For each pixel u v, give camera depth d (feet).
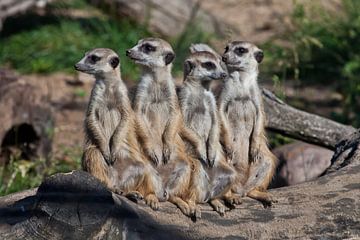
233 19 90.12
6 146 58.18
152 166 37.24
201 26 84.94
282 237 34.83
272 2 93.81
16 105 57.88
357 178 38.27
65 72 77.71
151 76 38.75
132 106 38.93
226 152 38.86
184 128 38.37
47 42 81.76
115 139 37.14
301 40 76.95
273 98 51.39
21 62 78.74
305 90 73.77
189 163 37.17
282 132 51.11
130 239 32.99
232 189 38.88
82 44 81.15
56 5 88.43
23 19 85.66
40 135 58.70
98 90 38.40
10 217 33.63
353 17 81.61
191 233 34.42
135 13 85.51
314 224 35.27
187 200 36.86
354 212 35.73
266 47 80.02
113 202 32.83
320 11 82.38
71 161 58.44
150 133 38.19
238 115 40.16
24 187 52.21
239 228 35.12
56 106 69.92
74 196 32.40
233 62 40.06
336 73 76.02
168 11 85.61
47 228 32.17
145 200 35.76
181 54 78.89
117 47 80.12
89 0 89.92
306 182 39.06
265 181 39.47
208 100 38.88
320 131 50.62
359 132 45.21
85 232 32.14
